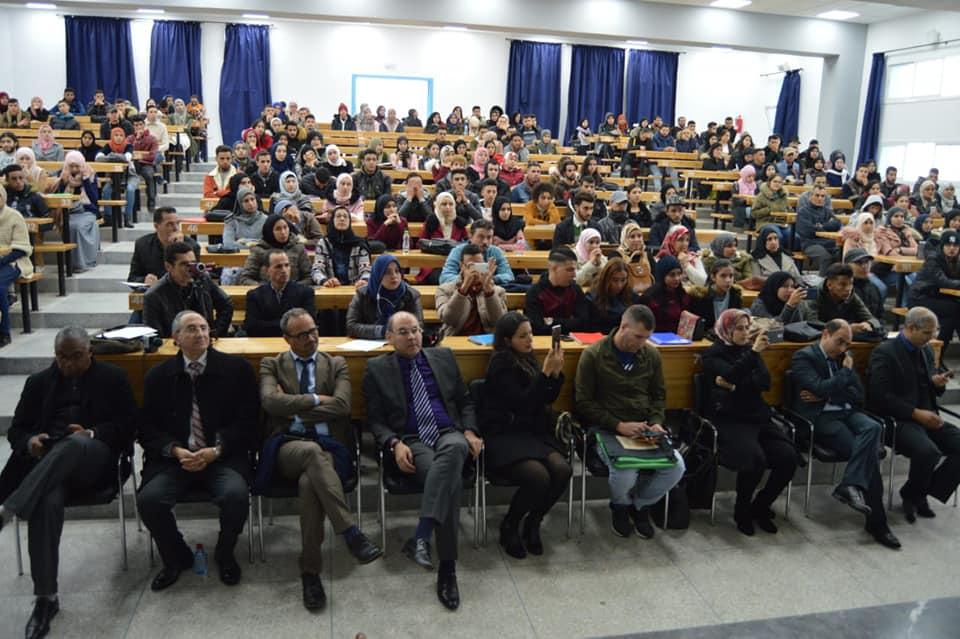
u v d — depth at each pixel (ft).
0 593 8.30
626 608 8.41
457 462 8.69
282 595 8.38
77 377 8.85
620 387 10.21
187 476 8.67
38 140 24.89
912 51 36.01
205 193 22.86
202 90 44.65
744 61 50.29
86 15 42.19
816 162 32.76
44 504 7.81
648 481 9.89
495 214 18.03
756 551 9.84
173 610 8.04
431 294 14.06
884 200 26.17
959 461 10.60
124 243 21.30
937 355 13.10
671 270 12.65
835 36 36.55
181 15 42.65
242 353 9.96
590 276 14.03
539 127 44.60
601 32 31.76
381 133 35.19
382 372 9.69
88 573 8.69
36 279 15.28
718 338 11.02
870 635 4.36
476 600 8.44
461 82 47.14
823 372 11.04
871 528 10.27
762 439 10.45
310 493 8.39
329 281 13.98
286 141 28.63
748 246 25.00
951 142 34.50
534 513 9.50
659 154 34.47
